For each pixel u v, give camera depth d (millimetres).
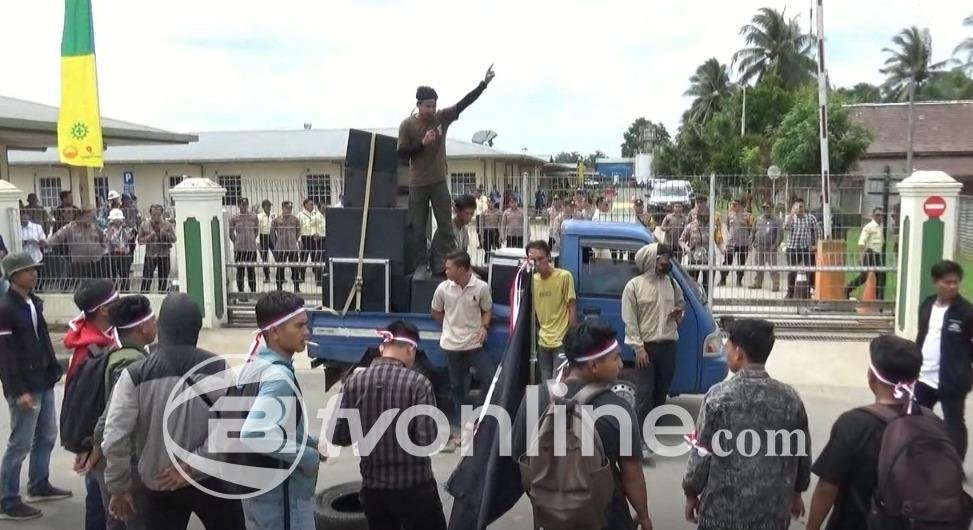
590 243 7473
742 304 11914
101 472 4168
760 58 59281
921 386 5332
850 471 3295
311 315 7691
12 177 29859
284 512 3746
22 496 5812
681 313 6770
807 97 36219
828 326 11773
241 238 13172
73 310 12359
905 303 10922
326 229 7801
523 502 5852
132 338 4227
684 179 11992
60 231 12328
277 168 29297
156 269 12414
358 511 5156
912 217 10680
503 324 7422
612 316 7426
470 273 7047
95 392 4121
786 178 12016
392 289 7750
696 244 11750
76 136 11305
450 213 8039
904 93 58062
